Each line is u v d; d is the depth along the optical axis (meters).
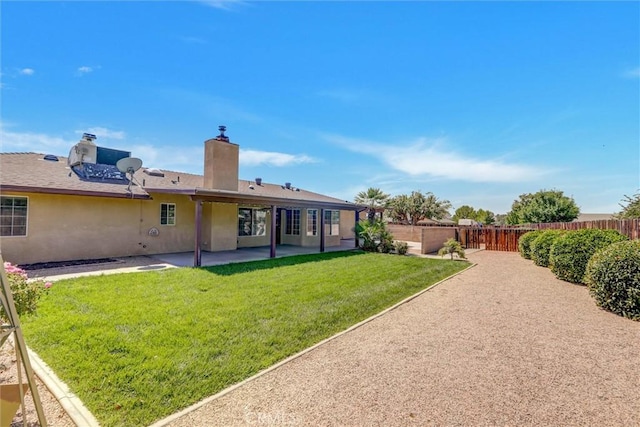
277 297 6.36
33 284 3.82
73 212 10.20
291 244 17.02
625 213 15.08
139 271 8.60
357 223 16.06
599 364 3.82
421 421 2.71
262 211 16.09
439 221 36.50
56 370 3.38
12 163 10.51
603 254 6.31
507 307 6.30
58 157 12.58
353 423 2.67
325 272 9.15
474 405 2.95
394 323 5.29
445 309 6.14
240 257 11.69
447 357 3.98
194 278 7.85
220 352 3.89
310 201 13.36
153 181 12.89
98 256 10.73
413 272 9.79
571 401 3.03
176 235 12.84
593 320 5.50
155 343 4.05
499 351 4.18
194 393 3.04
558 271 9.05
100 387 3.08
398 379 3.41
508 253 17.36
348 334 4.73
